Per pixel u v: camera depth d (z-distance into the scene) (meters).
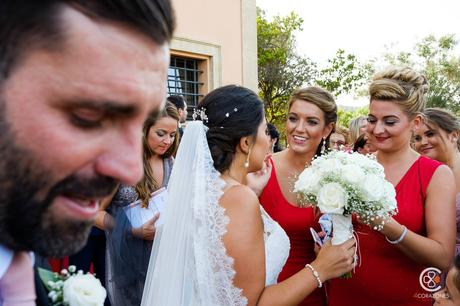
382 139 2.56
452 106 25.05
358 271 2.51
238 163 1.96
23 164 0.52
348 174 2.09
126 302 2.98
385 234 2.29
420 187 2.48
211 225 1.72
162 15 0.58
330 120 3.06
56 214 0.55
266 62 20.95
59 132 0.52
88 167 0.55
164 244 1.90
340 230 2.12
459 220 3.12
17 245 0.58
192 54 9.31
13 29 0.49
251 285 1.71
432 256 2.30
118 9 0.52
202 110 2.02
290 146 3.08
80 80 0.51
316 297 2.88
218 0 9.69
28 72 0.50
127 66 0.54
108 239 3.07
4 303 0.68
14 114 0.51
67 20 0.50
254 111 1.95
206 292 1.69
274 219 2.92
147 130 3.24
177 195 1.89
